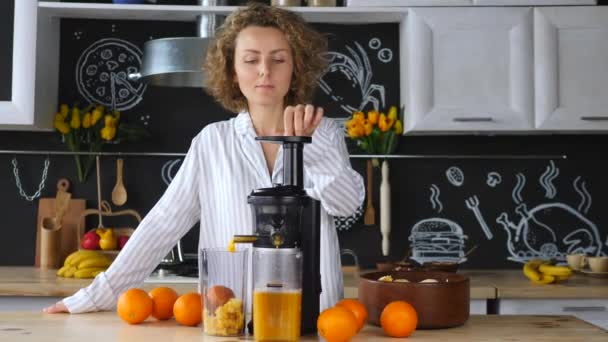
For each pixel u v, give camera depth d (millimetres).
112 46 3496
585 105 3127
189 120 3506
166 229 1781
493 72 3131
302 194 1365
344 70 3523
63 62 3480
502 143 3523
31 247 3441
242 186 1824
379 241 3488
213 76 1839
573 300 2854
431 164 3518
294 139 1369
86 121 3385
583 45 3137
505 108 3125
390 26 3521
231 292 1380
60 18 3475
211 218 1845
